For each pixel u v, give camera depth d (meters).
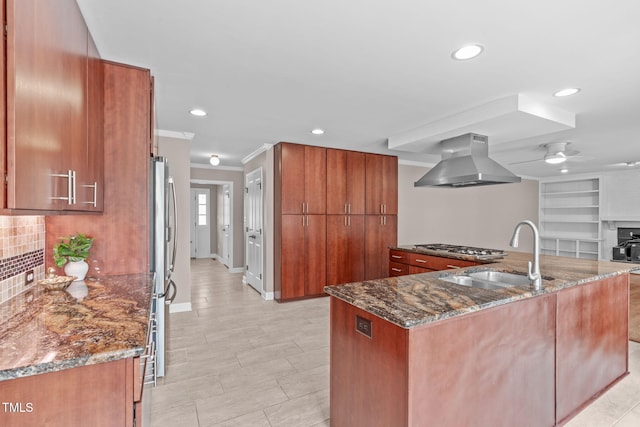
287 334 3.34
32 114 0.98
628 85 2.42
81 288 1.68
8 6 0.87
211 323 3.66
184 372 2.53
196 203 8.84
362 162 5.05
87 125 1.58
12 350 0.95
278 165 4.50
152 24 1.69
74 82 1.38
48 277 1.69
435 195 6.41
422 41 1.85
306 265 4.59
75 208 1.40
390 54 2.01
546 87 2.47
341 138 4.21
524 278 2.27
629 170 6.93
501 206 7.48
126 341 1.02
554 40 1.82
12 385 0.87
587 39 1.80
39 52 1.03
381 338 1.43
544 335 1.81
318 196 4.67
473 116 2.96
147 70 2.07
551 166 6.36
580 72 2.21
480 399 1.50
